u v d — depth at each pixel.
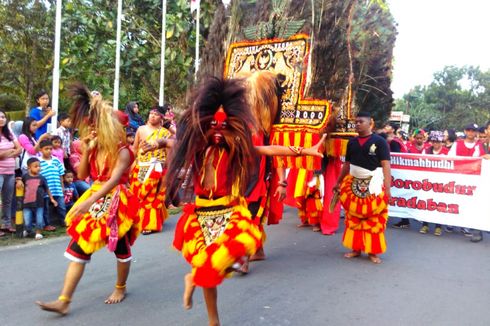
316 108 5.92
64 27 12.91
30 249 5.76
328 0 6.25
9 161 6.38
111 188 3.74
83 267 3.82
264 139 4.71
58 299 3.83
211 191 3.16
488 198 6.91
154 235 6.66
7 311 3.90
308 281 4.86
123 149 3.81
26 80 17.53
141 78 14.17
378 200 5.49
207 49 7.22
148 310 3.99
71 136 7.55
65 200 7.19
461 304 4.30
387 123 8.40
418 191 7.53
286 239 6.73
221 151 3.15
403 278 5.04
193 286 3.02
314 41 6.20
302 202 7.36
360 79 7.05
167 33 12.84
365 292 4.56
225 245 2.95
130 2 13.56
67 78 12.62
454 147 8.03
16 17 16.69
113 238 3.77
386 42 7.21
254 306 4.13
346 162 5.75
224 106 3.13
